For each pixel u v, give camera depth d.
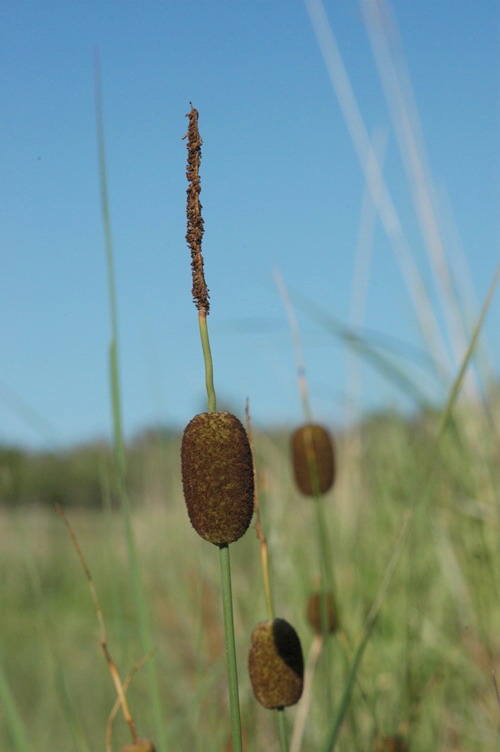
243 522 0.48
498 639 0.97
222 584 0.48
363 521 1.22
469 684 0.93
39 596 0.82
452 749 0.92
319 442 0.73
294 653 0.54
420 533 1.03
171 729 0.91
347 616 1.01
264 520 0.73
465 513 1.06
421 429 1.30
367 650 0.95
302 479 0.73
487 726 0.88
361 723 0.84
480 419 1.12
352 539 1.19
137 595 0.65
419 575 1.07
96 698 1.08
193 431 0.48
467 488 1.10
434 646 0.98
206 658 1.19
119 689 0.58
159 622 1.46
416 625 0.96
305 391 0.74
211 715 0.90
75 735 0.76
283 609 1.09
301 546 1.23
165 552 1.63
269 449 1.32
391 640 1.02
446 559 1.06
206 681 0.90
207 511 0.48
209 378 0.48
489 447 1.09
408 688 0.83
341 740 0.75
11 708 0.69
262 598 1.10
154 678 0.64
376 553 1.16
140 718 1.02
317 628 0.73
